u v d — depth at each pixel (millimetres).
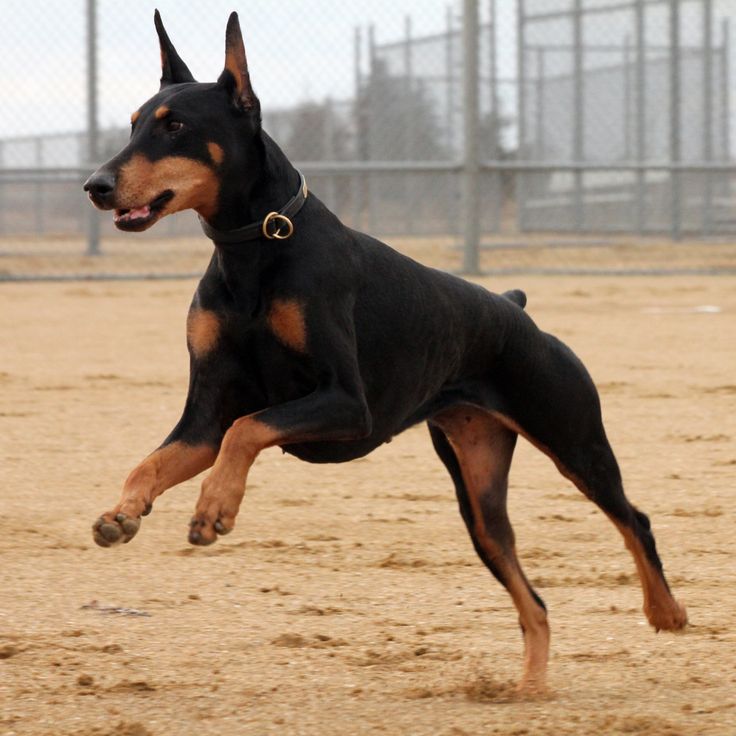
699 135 37438
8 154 40125
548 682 6746
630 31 37156
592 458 7398
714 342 18688
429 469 11680
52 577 8531
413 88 39844
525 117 37031
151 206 6504
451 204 39062
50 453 11984
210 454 6652
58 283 27281
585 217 37531
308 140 40656
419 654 7160
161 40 7340
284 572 8758
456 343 7098
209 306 6641
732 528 9742
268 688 6559
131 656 7023
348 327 6609
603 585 8547
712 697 6484
